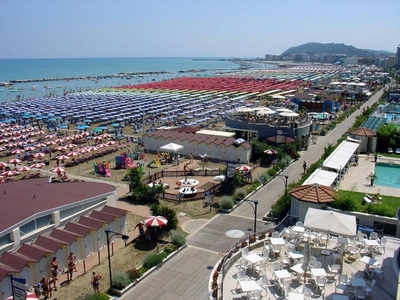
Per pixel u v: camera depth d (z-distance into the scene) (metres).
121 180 50.56
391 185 45.50
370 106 116.19
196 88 180.12
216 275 23.14
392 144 62.34
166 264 28.16
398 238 28.28
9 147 69.75
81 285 25.75
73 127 93.62
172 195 42.56
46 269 25.98
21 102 134.25
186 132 69.19
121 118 99.12
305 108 98.06
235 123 67.94
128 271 26.64
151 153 65.56
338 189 43.22
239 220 36.38
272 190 44.72
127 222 36.34
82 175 52.94
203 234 33.31
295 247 25.55
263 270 22.98
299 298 19.33
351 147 54.56
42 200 29.89
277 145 61.69
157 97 145.25
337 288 20.75
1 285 22.67
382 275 22.19
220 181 46.31
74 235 27.94
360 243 25.89
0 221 25.81
